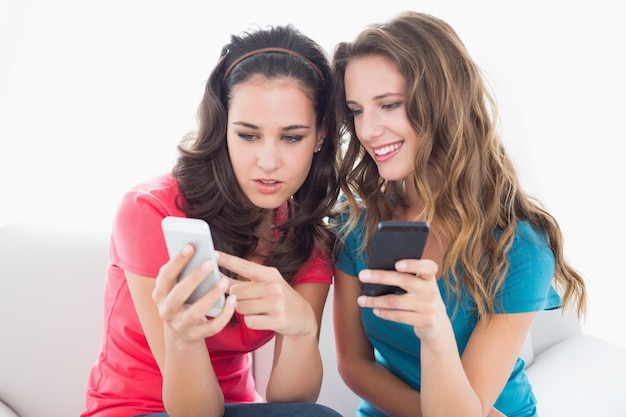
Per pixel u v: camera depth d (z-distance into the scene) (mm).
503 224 1396
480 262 1383
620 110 2391
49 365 1573
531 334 1885
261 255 1454
